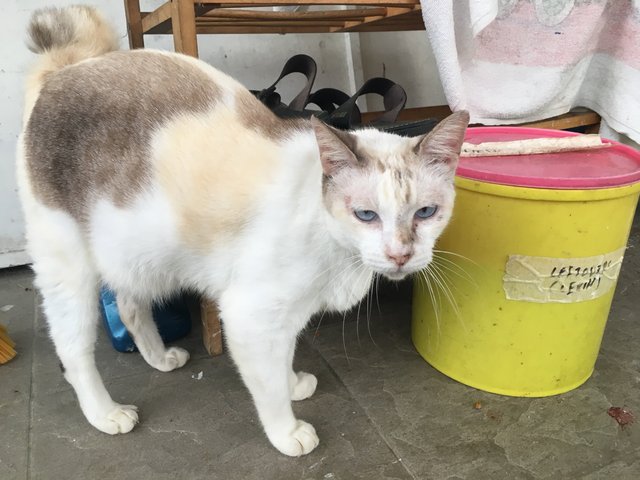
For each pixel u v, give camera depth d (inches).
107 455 40.4
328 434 42.4
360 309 61.5
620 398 45.7
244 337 35.7
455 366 48.4
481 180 40.5
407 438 41.8
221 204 34.1
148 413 45.0
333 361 52.0
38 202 38.4
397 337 55.9
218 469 39.1
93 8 43.9
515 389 46.3
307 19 60.3
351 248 34.1
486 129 54.3
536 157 45.3
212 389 48.1
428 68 89.0
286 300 34.9
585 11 61.0
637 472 38.0
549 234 40.1
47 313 41.6
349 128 51.3
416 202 31.9
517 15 60.3
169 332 54.9
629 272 66.9
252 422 43.9
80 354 41.8
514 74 64.5
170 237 36.4
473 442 41.2
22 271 72.9
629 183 39.2
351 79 83.7
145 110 35.2
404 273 33.0
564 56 63.6
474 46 58.5
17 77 66.2
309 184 33.7
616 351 52.2
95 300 42.4
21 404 45.9
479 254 43.1
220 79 38.1
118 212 36.4
